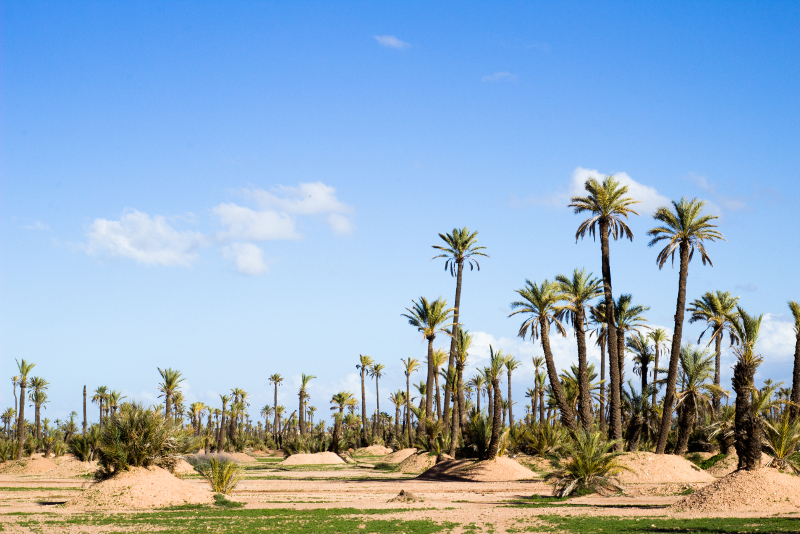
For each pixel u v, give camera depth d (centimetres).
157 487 2877
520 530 2088
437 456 5419
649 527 2055
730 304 5944
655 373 5981
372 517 2470
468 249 6750
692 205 4644
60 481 4684
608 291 4938
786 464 2805
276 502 3091
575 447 3447
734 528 1945
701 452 5266
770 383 3794
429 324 6306
